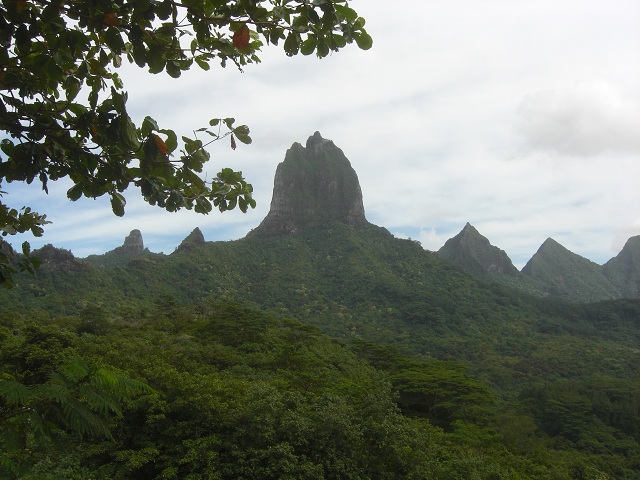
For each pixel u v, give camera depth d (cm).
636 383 4859
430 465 1248
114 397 271
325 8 241
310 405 1325
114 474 1023
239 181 319
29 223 328
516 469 1906
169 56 266
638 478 2772
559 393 4362
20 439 242
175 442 1108
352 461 1141
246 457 1084
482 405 2872
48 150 255
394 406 1309
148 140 246
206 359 2303
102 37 272
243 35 256
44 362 1438
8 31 225
